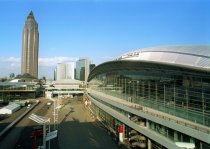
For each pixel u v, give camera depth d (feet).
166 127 103.09
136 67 144.46
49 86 488.85
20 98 412.36
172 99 111.65
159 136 104.42
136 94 156.04
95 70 274.36
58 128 190.08
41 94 472.85
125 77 177.88
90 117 246.27
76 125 203.51
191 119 97.30
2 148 137.28
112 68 198.18
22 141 151.23
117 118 159.63
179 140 93.66
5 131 170.60
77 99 435.94
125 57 167.94
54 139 158.30
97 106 250.16
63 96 472.44
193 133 82.02
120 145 141.90
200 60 95.25
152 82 132.05
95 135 169.99
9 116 240.94
